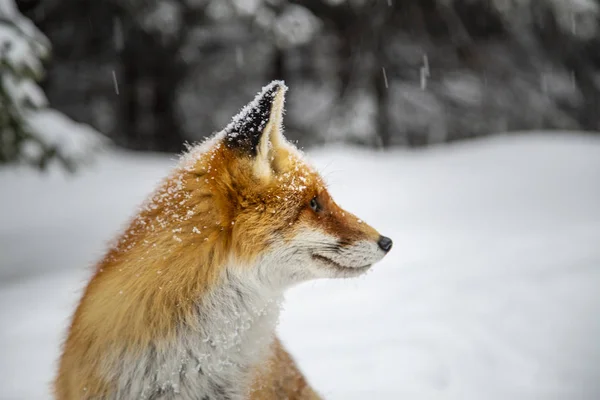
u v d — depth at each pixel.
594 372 9.16
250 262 6.26
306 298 13.92
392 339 10.71
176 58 42.34
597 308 11.29
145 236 6.07
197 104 49.12
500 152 31.47
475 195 24.09
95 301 5.92
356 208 21.97
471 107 47.44
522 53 45.72
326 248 6.54
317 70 45.78
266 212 6.29
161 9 35.72
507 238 17.95
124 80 45.25
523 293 12.37
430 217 21.28
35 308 13.31
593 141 33.56
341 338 10.95
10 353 10.56
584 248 15.51
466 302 12.23
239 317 6.22
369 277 15.07
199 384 6.07
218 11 32.12
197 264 5.98
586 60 47.94
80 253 19.14
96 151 21.83
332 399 8.61
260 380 6.57
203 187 6.22
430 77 44.56
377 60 39.97
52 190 26.52
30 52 16.53
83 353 5.80
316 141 39.62
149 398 5.89
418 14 40.00
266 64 45.28
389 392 8.83
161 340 5.84
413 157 31.52
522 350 10.06
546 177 26.42
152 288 5.84
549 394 8.66
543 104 46.56
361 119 38.31
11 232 21.56
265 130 6.27
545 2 36.72
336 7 39.50
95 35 39.91
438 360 9.82
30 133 18.88
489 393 8.77
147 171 29.67
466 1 40.69
